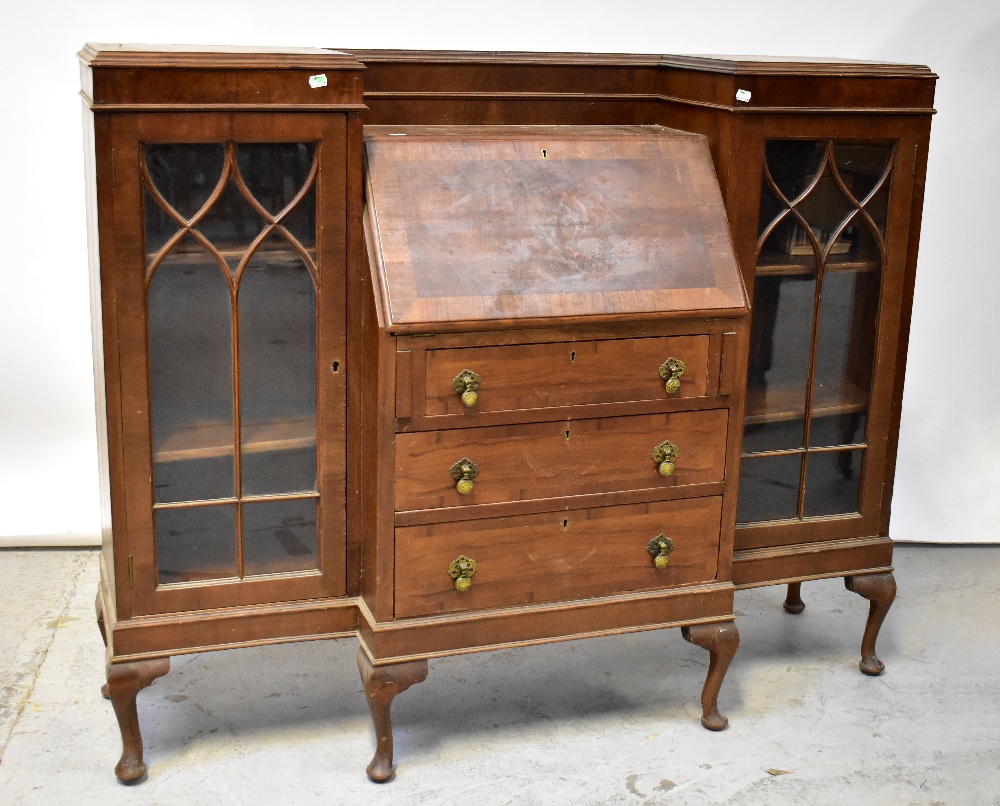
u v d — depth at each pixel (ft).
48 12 10.44
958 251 11.87
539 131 8.48
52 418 11.32
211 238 7.29
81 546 11.53
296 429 7.81
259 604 8.00
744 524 9.09
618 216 7.93
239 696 9.12
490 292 7.42
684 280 7.89
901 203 8.75
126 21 10.60
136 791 7.86
